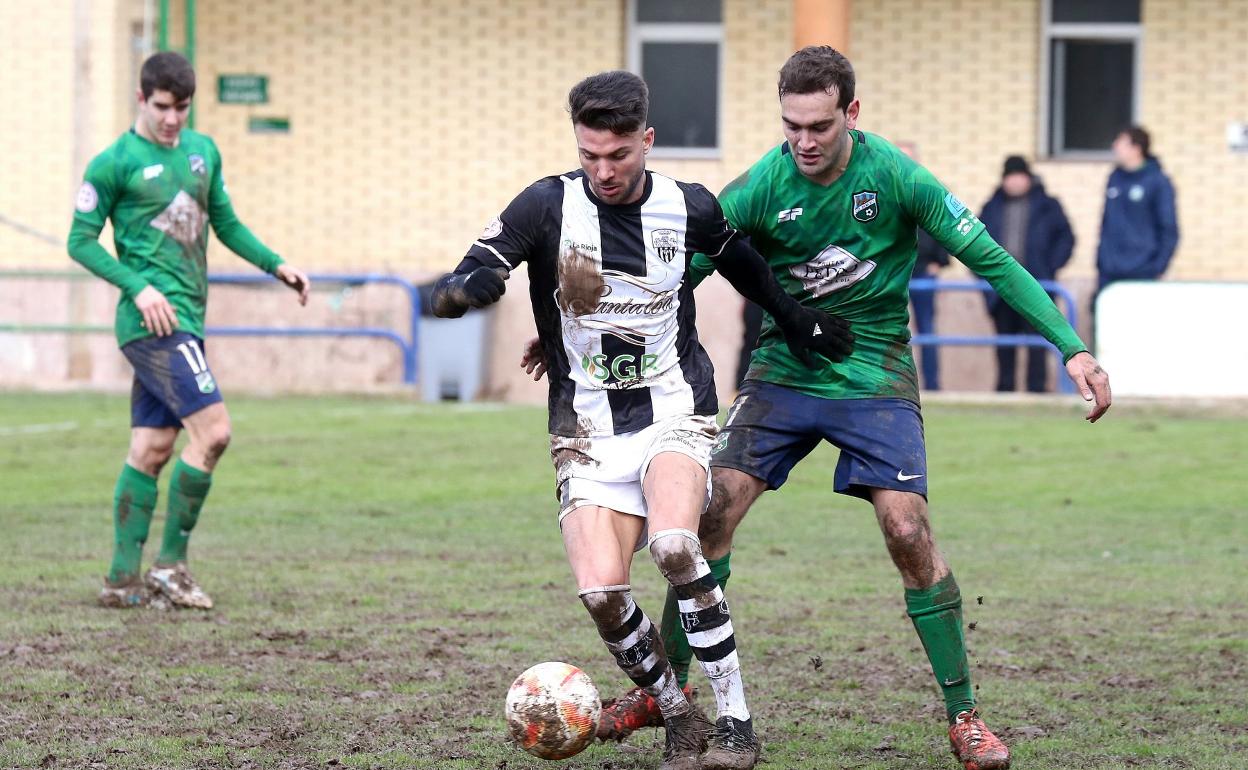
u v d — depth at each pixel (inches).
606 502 498.9
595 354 500.7
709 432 508.7
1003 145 1988.2
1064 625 732.0
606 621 486.0
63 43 1935.3
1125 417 1625.2
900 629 721.0
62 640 682.2
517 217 493.0
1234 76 1967.3
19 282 1924.2
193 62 1972.2
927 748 539.8
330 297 2004.2
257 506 1079.6
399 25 2043.6
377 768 510.0
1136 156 1711.4
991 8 1978.3
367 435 1443.2
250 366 2000.5
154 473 762.8
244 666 641.0
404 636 696.4
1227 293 1688.0
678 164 2036.2
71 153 1946.4
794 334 534.9
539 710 480.4
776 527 1024.2
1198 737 550.9
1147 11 1972.2
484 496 1135.6
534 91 2043.6
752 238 550.9
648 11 2034.9
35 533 961.5
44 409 1641.2
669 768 494.9
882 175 533.6
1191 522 1044.5
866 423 538.0
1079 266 1987.0
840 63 516.1
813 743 545.0
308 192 2058.3
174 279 752.3
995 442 1422.2
